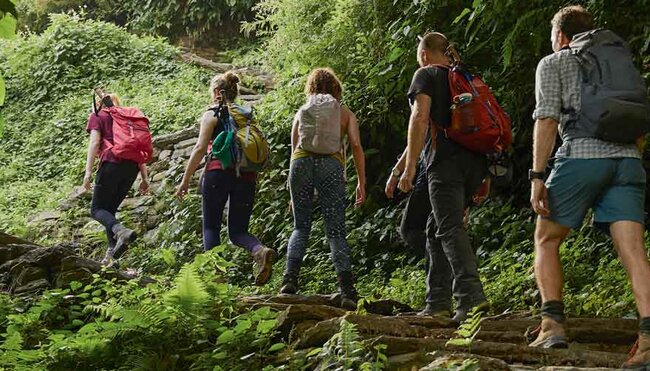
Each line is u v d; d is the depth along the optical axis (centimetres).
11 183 1558
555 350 509
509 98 1086
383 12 1226
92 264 687
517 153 1087
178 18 2406
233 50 2327
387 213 1139
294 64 1334
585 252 883
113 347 561
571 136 508
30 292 672
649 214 950
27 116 1788
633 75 507
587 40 516
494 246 1030
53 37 1953
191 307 563
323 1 1379
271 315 568
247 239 770
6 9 463
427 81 634
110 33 1998
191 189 1295
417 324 613
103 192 908
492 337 571
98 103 947
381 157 1226
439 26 1164
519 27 989
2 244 763
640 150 518
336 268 705
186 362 555
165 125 1625
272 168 1259
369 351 511
